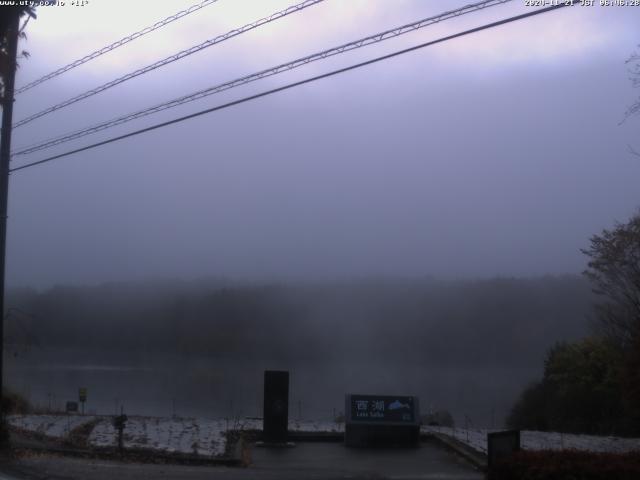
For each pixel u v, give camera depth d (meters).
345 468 14.93
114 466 13.80
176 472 13.43
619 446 18.05
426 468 15.09
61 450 15.27
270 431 18.12
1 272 16.61
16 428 18.72
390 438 18.33
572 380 32.19
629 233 22.58
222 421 21.91
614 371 26.30
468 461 15.83
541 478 9.91
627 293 21.67
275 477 13.30
